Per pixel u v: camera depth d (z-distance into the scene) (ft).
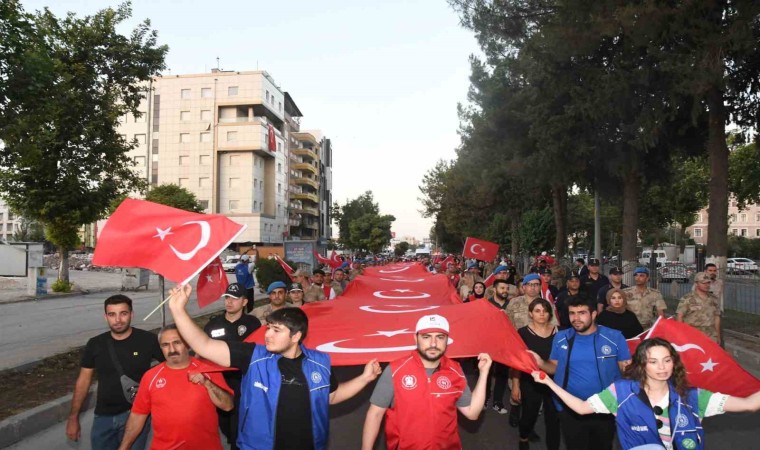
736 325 45.11
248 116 227.61
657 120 50.93
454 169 128.77
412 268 62.85
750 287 49.62
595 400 12.39
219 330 19.27
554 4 54.39
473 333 18.20
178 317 12.39
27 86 27.73
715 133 51.03
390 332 20.47
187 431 12.85
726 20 44.98
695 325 26.89
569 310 16.39
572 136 59.47
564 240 88.48
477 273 43.21
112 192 75.92
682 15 43.73
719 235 50.26
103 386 14.46
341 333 20.58
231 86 223.71
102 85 57.47
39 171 68.69
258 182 230.07
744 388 15.85
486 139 78.84
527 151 72.43
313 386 12.01
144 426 14.26
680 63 44.96
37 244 80.53
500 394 25.48
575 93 55.16
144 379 13.16
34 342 39.88
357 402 26.50
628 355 16.21
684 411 11.55
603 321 23.24
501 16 57.77
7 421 21.09
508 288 31.94
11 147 30.01
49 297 78.79
